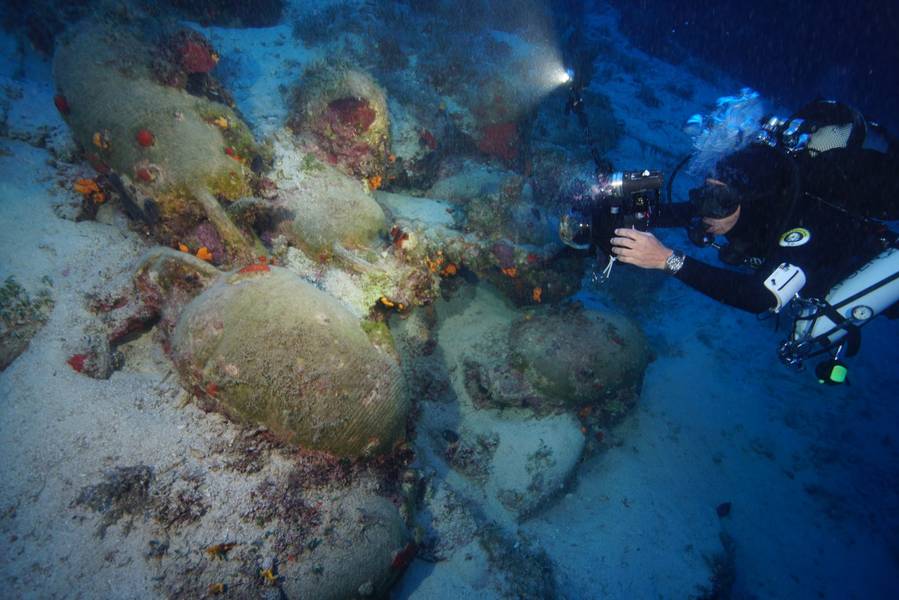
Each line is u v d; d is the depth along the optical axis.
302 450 2.79
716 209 2.54
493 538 3.99
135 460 2.65
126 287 3.39
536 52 8.54
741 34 25.94
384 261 4.05
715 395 7.05
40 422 2.72
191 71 4.12
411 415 3.84
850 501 6.43
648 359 5.47
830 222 2.40
